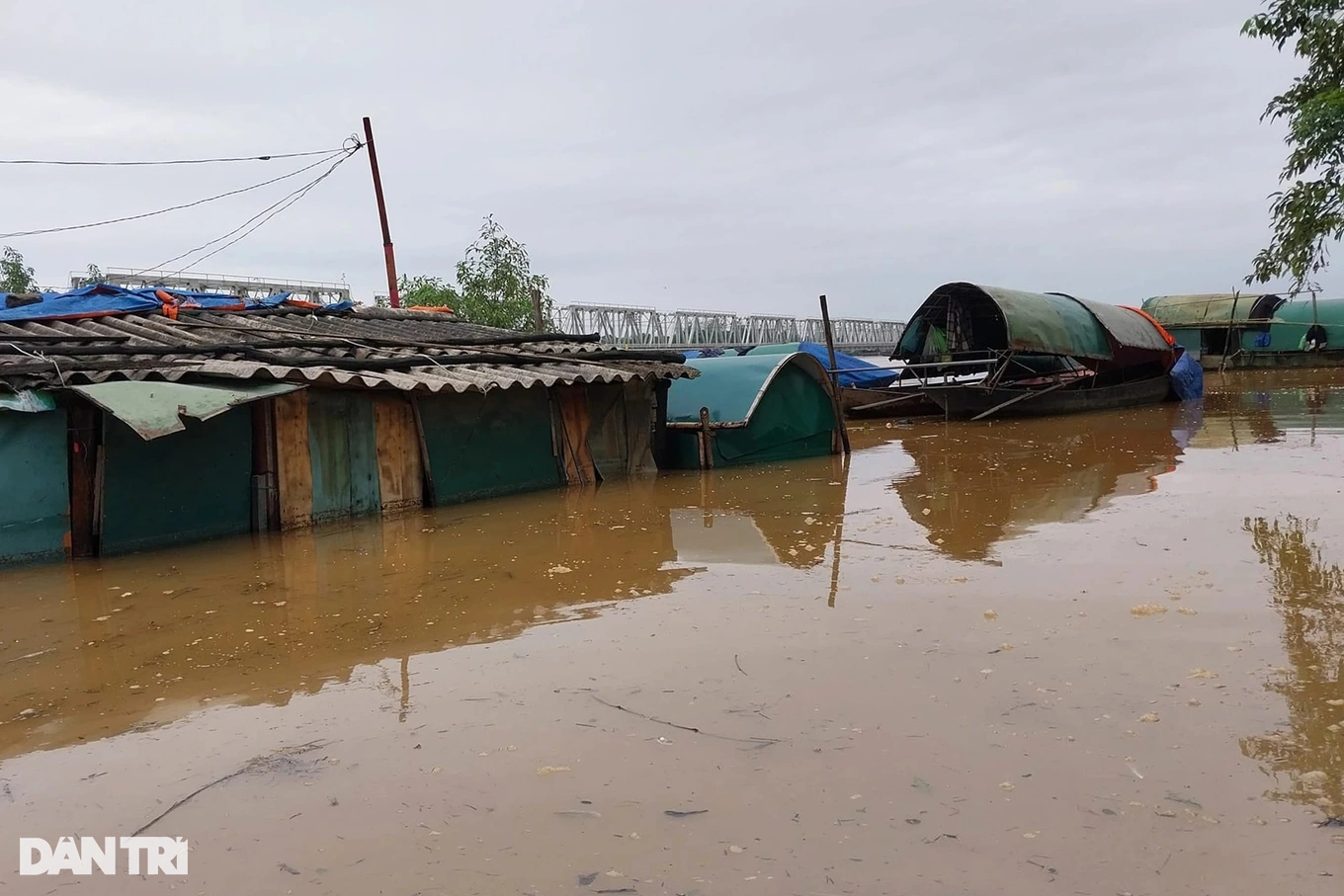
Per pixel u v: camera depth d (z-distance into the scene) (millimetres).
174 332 10305
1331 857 2771
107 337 9539
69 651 5340
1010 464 12234
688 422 13062
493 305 21469
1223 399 21734
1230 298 31516
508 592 6324
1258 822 2980
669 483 11625
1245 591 5535
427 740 3869
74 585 6914
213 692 4602
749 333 40250
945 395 19672
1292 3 9336
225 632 5605
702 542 7805
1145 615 5156
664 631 5230
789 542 7668
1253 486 9195
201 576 7094
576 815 3191
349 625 5656
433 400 10172
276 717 4211
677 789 3342
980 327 22938
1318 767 3314
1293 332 30047
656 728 3877
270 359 8742
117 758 3855
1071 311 20625
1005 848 2896
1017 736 3676
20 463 7539
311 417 9086
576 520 9125
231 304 12586
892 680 4324
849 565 6723
